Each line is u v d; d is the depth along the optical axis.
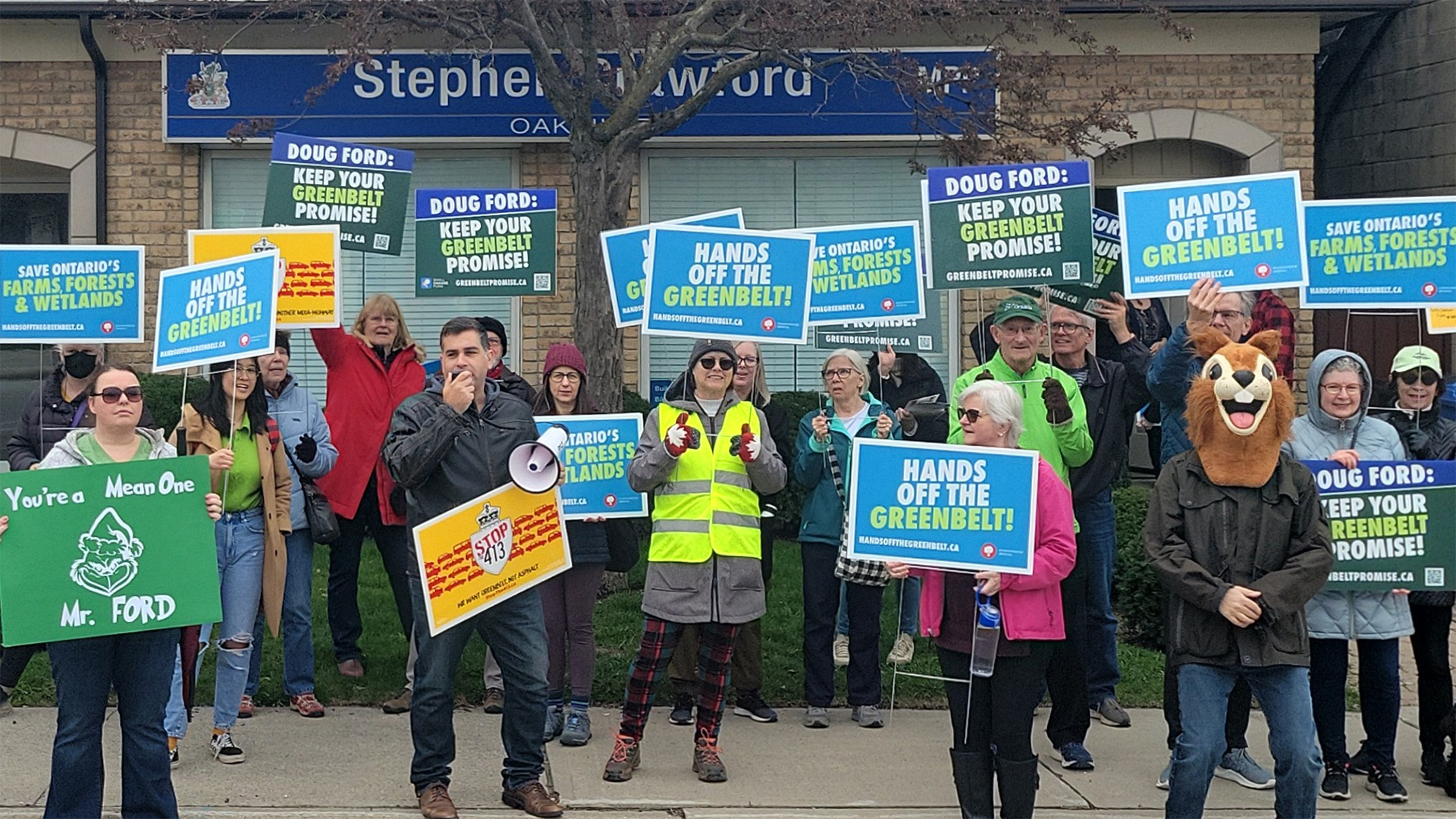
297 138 8.55
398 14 10.13
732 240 7.11
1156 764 6.96
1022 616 5.53
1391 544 6.24
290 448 7.34
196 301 6.34
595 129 10.02
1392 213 6.74
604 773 6.61
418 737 5.93
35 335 7.20
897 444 5.62
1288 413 5.46
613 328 10.06
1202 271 6.68
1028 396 6.67
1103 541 7.41
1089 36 10.77
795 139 12.66
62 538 5.33
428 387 6.40
